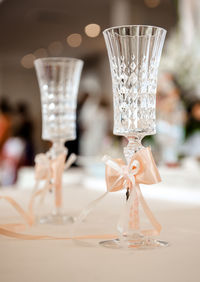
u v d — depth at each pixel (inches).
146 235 36.5
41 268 26.7
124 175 34.8
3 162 186.9
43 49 373.7
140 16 246.1
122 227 33.3
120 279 24.1
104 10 275.4
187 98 95.6
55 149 47.9
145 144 100.0
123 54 35.3
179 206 56.4
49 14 283.7
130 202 33.9
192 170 81.6
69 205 57.2
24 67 436.5
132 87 35.4
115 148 110.1
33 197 43.4
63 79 47.0
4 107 279.9
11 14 282.0
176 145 95.1
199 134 93.7
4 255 30.3
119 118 36.1
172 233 38.5
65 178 93.2
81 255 30.2
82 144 248.7
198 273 25.2
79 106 279.6
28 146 193.6
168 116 95.3
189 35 132.5
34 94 442.9
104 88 362.0
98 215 49.4
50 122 47.4
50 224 43.7
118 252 31.1
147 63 35.5
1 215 48.9
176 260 28.5
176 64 98.2
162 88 97.3
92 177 90.4
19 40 345.4
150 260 28.5
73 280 24.0
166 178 77.4
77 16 287.6
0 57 400.2
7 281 23.9
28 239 36.2
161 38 36.1
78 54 387.5
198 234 37.9
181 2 136.6
